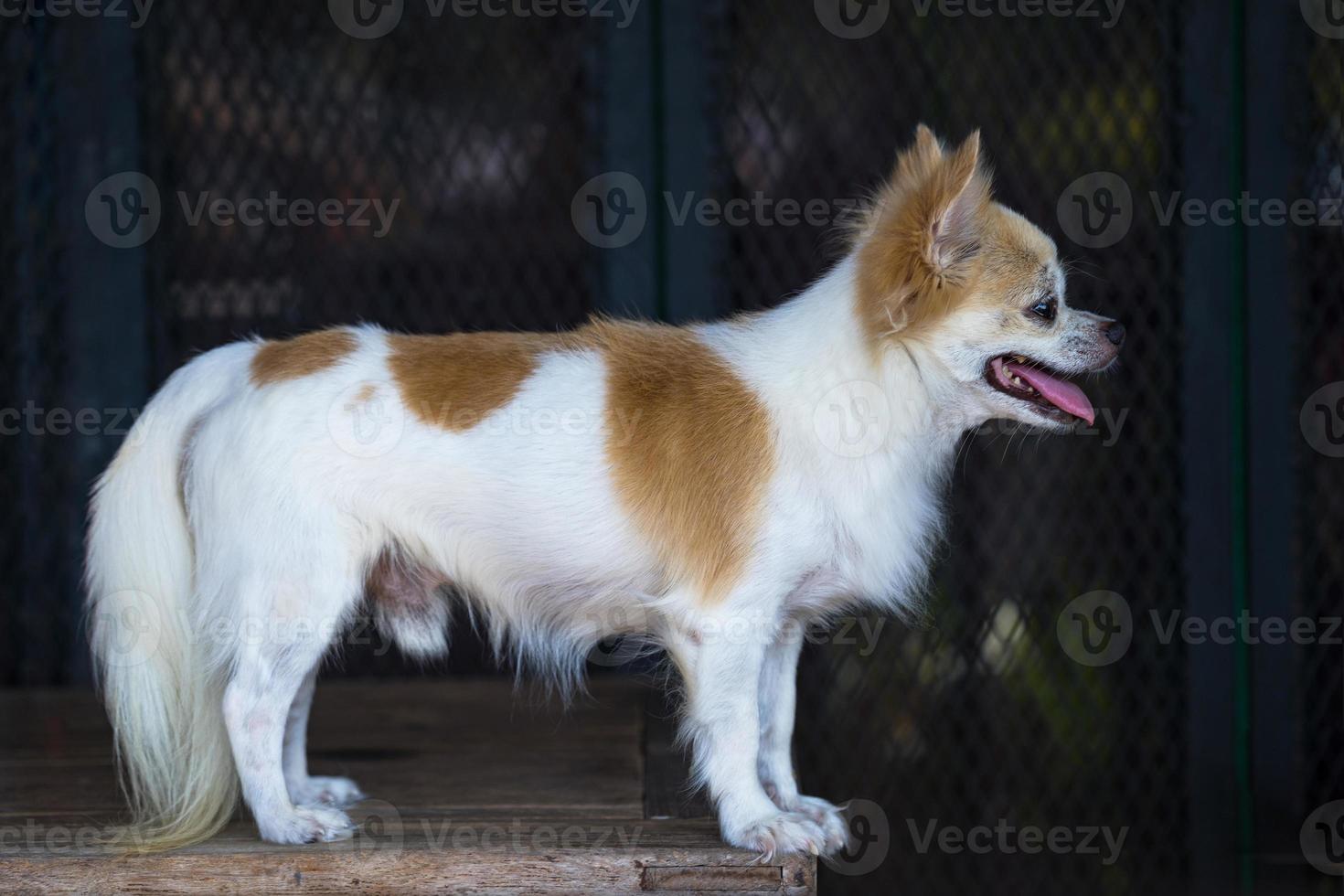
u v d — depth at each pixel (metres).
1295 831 4.55
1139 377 4.57
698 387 2.93
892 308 2.89
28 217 4.44
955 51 4.50
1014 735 4.73
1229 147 4.42
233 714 2.84
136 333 4.46
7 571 4.59
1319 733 4.59
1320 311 4.49
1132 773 4.72
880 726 4.73
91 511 3.12
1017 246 2.99
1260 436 4.48
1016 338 2.96
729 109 4.46
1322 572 4.57
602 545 2.89
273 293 4.59
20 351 4.48
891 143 4.52
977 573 4.70
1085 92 4.50
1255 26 4.38
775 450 2.86
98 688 3.87
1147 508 4.63
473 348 2.99
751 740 2.85
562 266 4.57
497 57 4.51
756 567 2.83
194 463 2.93
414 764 3.60
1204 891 4.60
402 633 3.14
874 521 2.94
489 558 2.97
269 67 4.53
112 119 4.40
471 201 4.59
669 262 4.42
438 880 2.77
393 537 2.93
